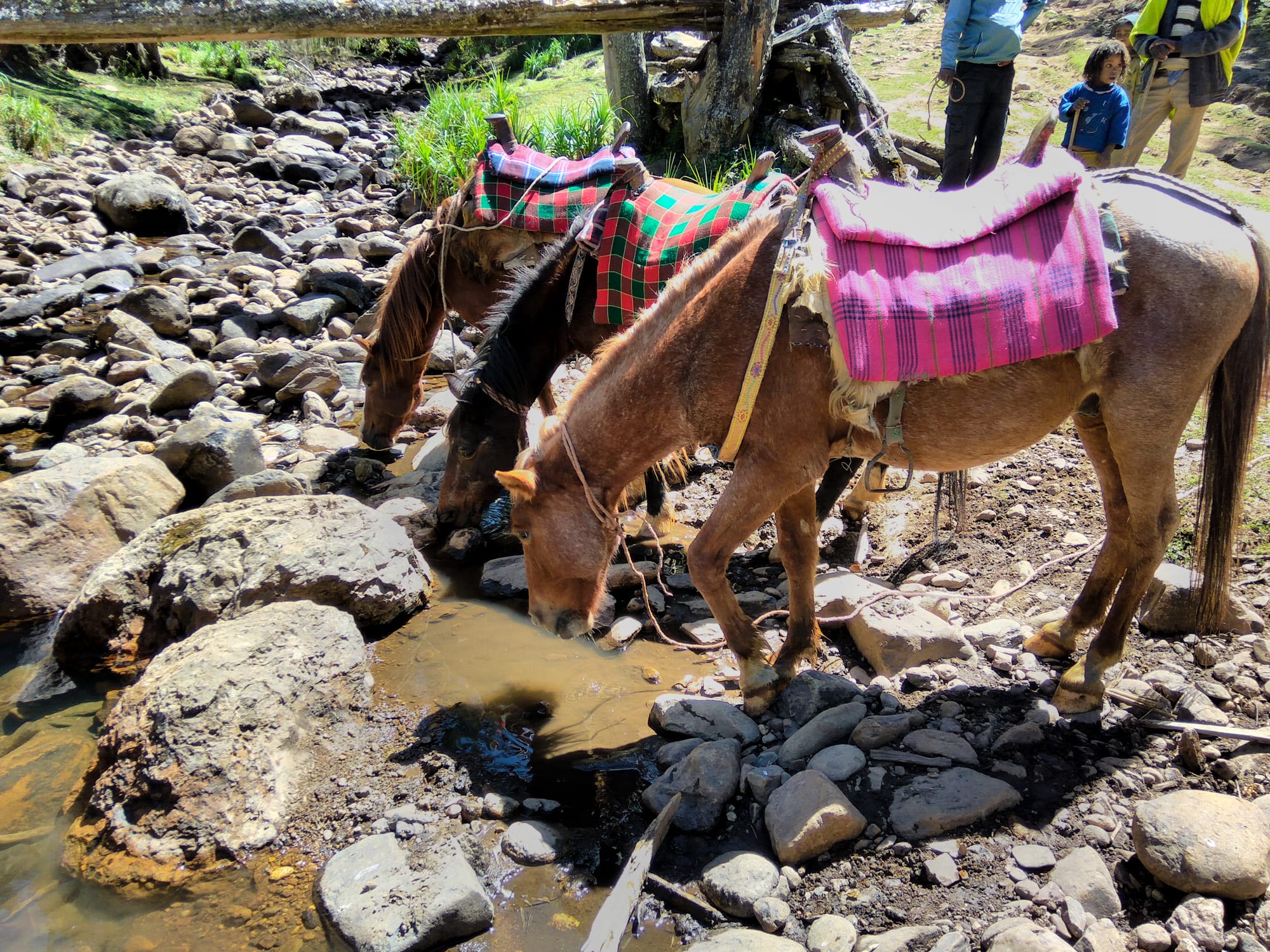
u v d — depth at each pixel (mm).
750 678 3398
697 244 3803
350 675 3693
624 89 9367
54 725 3723
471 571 4633
